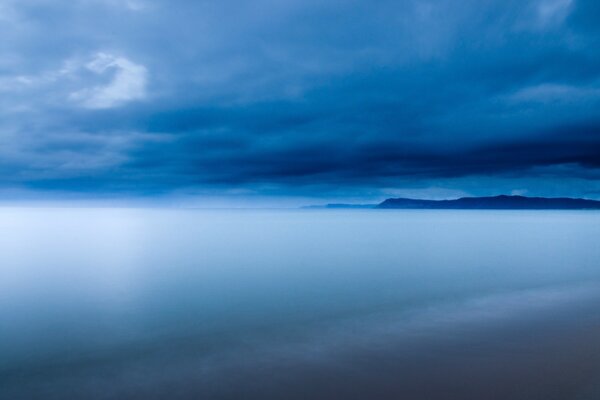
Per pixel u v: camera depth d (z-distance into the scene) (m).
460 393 5.83
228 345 8.57
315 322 10.47
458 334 8.83
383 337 8.78
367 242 34.22
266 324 10.42
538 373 6.41
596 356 7.06
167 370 7.14
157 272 19.27
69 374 7.11
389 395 5.86
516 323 9.60
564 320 9.72
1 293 14.95
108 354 8.22
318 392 6.01
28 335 9.85
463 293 13.98
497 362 6.99
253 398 5.89
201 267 20.80
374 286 15.77
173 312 12.09
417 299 13.15
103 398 6.08
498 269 19.64
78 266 21.22
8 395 6.23
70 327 10.52
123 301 13.53
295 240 35.75
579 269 19.28
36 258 24.23
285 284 16.25
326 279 17.36
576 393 5.63
